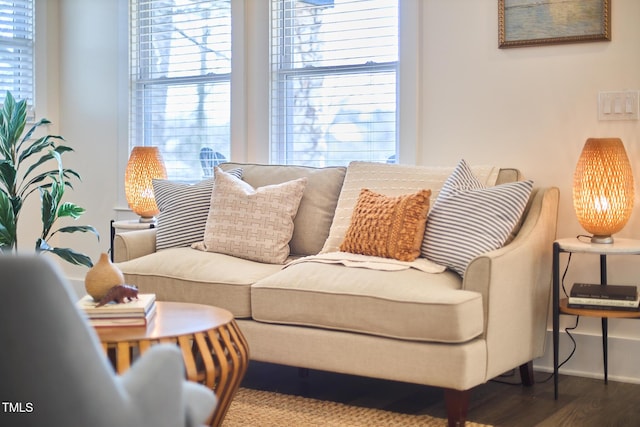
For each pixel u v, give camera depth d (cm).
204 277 324
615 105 340
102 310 237
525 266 304
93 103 495
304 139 427
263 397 314
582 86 347
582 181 315
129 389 135
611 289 311
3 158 491
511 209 305
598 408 301
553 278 312
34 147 450
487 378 280
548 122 355
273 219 357
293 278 304
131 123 483
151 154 432
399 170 356
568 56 350
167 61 473
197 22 460
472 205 310
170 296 332
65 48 504
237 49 438
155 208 432
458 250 303
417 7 382
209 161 461
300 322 298
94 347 125
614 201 309
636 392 323
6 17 496
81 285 502
